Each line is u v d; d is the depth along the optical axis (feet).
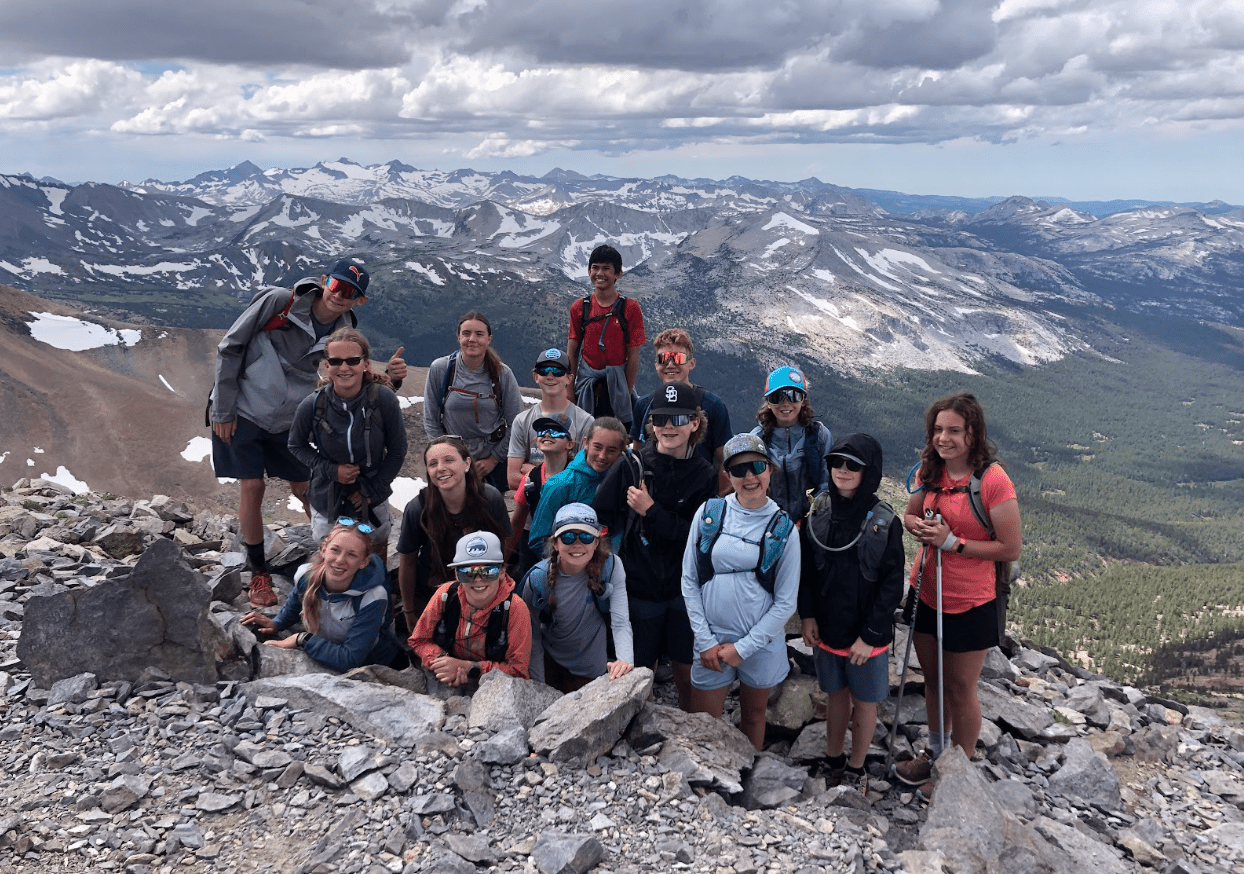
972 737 25.40
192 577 22.48
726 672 24.61
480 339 29.22
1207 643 635.25
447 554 25.04
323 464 25.76
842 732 25.18
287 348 27.58
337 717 20.95
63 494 40.06
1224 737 33.47
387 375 28.30
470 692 23.54
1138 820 26.18
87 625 21.97
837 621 23.38
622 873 16.42
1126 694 36.06
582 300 34.30
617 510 24.76
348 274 27.12
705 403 28.99
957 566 24.29
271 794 18.26
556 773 19.48
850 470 22.33
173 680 22.07
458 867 15.74
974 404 23.45
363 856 16.11
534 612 24.63
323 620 23.95
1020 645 38.96
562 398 28.84
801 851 18.04
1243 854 24.70
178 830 16.72
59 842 16.15
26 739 19.40
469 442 30.42
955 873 18.49
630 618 25.75
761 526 23.16
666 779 19.77
